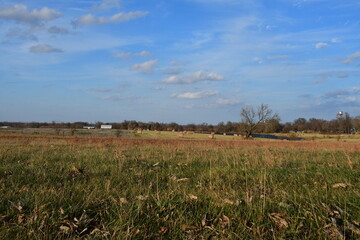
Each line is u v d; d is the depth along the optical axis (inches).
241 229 154.7
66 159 413.4
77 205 183.0
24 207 182.7
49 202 187.5
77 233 149.1
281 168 345.1
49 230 148.7
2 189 220.2
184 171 329.4
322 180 272.5
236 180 277.0
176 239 145.6
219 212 178.9
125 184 256.8
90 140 943.7
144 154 485.4
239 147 776.3
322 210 179.6
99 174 299.9
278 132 4160.9
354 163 385.1
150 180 273.6
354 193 215.9
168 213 174.4
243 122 2506.2
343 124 4099.4
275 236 146.8
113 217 169.0
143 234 148.7
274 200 201.6
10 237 141.7
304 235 148.6
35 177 275.0
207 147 736.3
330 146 878.4
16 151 501.0
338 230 148.5
